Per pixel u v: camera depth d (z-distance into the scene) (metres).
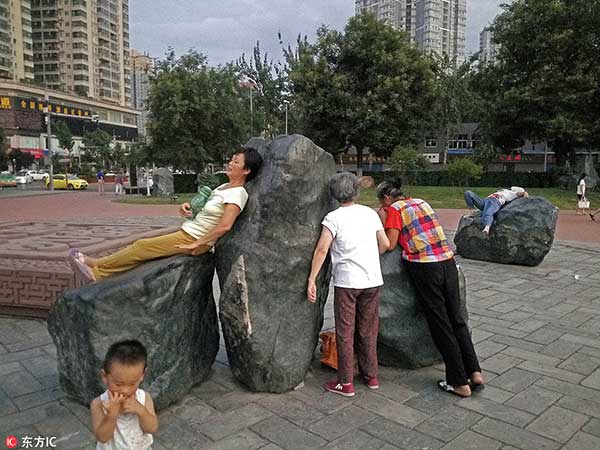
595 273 8.09
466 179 27.81
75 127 71.38
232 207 3.43
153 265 3.36
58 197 27.70
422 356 4.12
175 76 26.45
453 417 3.33
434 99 27.48
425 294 3.73
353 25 26.47
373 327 3.69
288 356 3.55
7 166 54.00
